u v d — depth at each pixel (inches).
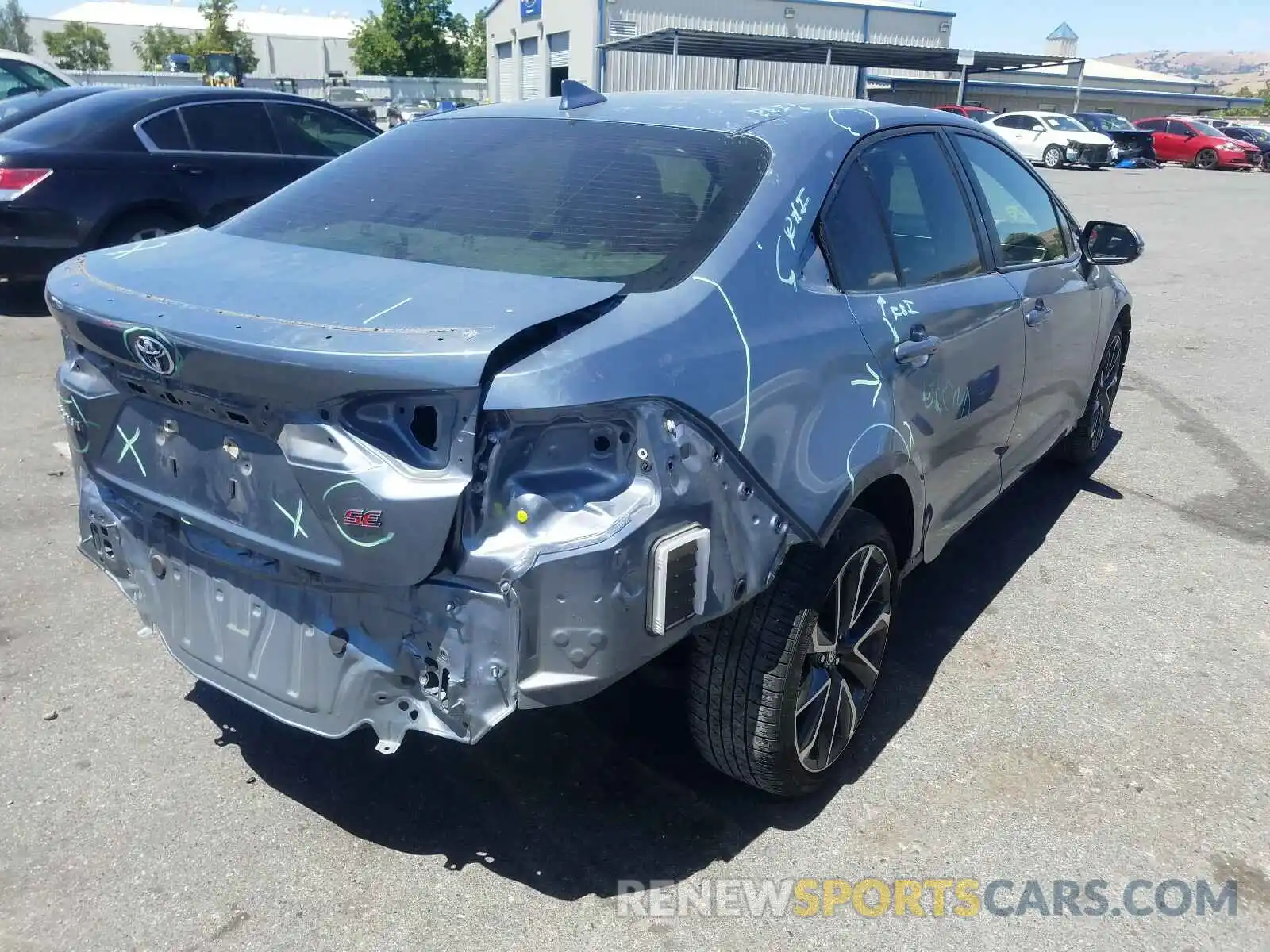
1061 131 1162.6
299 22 3582.7
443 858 104.3
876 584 115.3
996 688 137.2
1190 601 163.0
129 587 107.7
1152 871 105.0
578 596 81.0
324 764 118.0
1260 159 1286.9
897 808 113.5
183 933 94.5
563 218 104.7
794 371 97.7
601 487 82.7
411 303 85.7
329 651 89.7
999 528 189.6
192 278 97.1
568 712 128.3
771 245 101.9
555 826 109.3
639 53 1352.1
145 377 91.7
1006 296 143.1
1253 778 119.6
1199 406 267.6
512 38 1590.8
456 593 82.1
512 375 78.7
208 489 92.5
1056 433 181.6
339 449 81.5
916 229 128.7
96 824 107.6
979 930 97.3
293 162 342.3
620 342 84.0
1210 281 450.0
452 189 114.1
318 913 97.1
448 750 120.9
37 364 271.0
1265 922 98.8
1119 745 125.3
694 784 116.4
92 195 301.3
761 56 1132.5
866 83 1558.8
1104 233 176.7
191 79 1480.1
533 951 93.7
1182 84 2231.8
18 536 171.8
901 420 114.4
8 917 95.7
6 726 122.9
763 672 100.5
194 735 122.6
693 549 86.1
